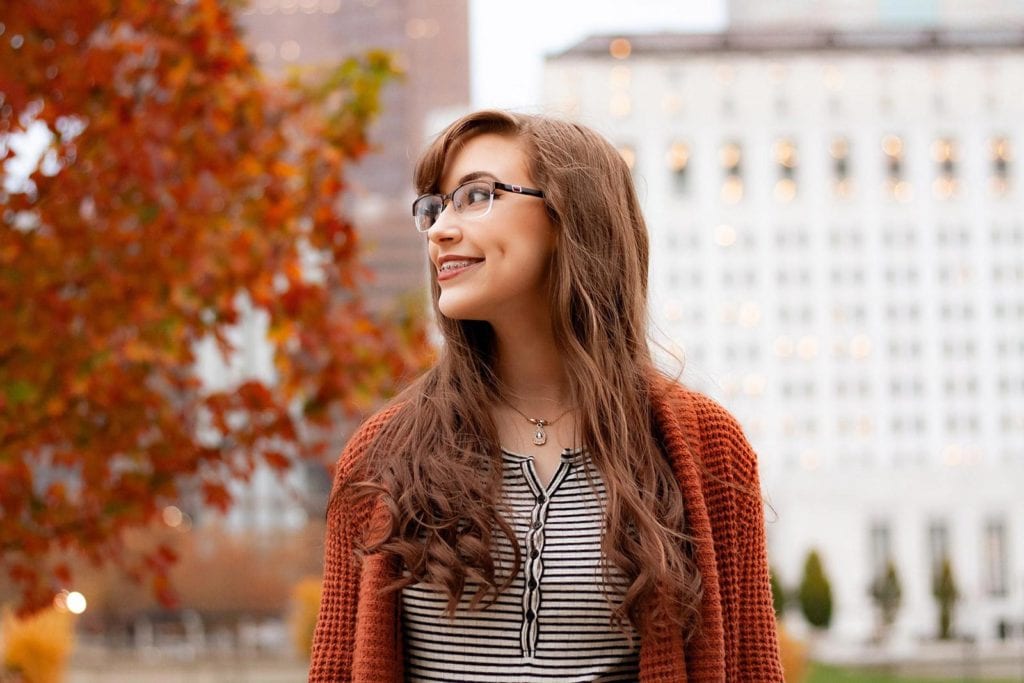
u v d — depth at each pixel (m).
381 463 2.06
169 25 4.60
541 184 2.04
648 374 2.13
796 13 81.00
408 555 1.92
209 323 4.77
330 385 4.83
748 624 2.07
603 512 1.96
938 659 26.67
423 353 4.89
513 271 2.02
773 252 58.06
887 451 56.72
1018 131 58.97
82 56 4.46
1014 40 59.88
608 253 2.07
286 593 49.44
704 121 58.56
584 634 1.89
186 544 49.72
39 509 4.62
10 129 4.23
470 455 1.99
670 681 1.86
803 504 45.94
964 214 58.53
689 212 58.03
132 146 4.31
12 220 4.39
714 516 2.06
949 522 46.62
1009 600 43.44
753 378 57.09
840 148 58.94
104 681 27.22
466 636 1.91
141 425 4.69
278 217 4.75
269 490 57.22
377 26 99.19
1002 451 56.88
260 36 99.50
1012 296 57.97
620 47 58.94
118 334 4.61
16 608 4.80
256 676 25.98
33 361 4.38
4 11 4.25
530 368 2.11
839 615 43.81
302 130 4.95
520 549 1.92
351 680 2.04
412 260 52.28
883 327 57.69
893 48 59.28
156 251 4.47
